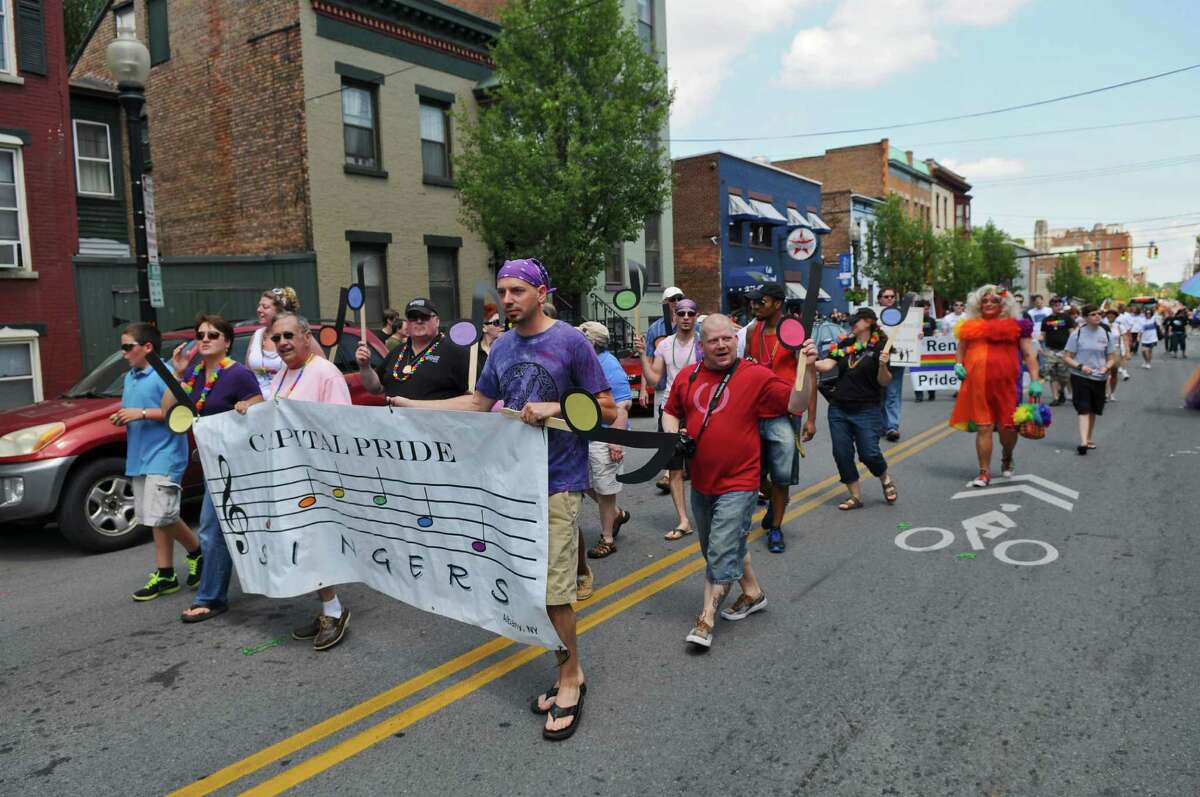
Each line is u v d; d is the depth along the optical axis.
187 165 17.66
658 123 16.20
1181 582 5.16
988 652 4.23
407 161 17.22
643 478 3.40
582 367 3.73
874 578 5.48
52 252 12.82
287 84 15.71
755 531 6.78
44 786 3.24
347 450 4.19
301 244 15.80
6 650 4.71
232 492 4.66
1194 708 3.57
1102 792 3.00
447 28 17.77
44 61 12.71
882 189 44.41
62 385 12.91
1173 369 22.88
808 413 6.42
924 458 9.82
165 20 17.86
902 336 10.90
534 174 15.34
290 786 3.19
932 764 3.21
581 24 15.40
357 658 4.40
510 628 3.66
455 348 5.38
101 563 6.60
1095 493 7.65
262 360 6.50
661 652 4.37
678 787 3.11
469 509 3.78
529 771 3.25
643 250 23.36
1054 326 14.36
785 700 3.78
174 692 4.05
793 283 33.16
